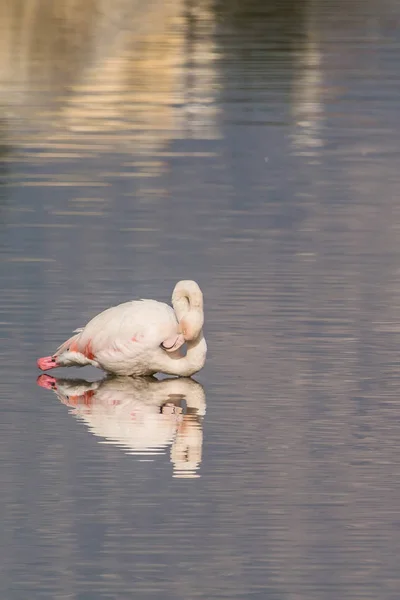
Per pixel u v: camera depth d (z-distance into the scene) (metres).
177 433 11.73
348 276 16.59
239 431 11.76
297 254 17.66
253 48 36.03
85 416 12.21
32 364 13.69
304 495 10.39
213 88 30.36
